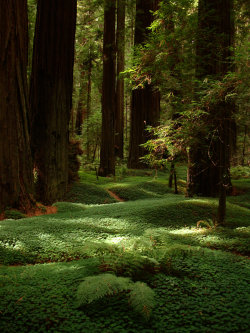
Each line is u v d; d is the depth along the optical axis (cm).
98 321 314
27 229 691
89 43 2530
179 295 370
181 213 853
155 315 324
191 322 310
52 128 1209
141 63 958
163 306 344
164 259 474
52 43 1199
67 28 1238
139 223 784
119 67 2567
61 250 579
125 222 798
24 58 963
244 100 572
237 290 380
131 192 1451
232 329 297
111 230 728
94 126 2678
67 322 310
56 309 335
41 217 889
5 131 920
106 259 444
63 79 1245
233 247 588
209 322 312
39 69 1202
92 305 348
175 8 944
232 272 444
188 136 693
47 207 1084
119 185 1558
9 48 903
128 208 970
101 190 1434
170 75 962
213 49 931
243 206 1095
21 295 367
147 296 321
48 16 1199
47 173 1194
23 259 544
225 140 705
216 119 666
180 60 965
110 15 1830
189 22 954
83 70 2808
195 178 1133
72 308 339
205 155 1017
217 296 365
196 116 664
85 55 2639
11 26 899
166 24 998
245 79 562
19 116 957
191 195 1138
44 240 625
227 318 316
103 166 1891
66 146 1293
